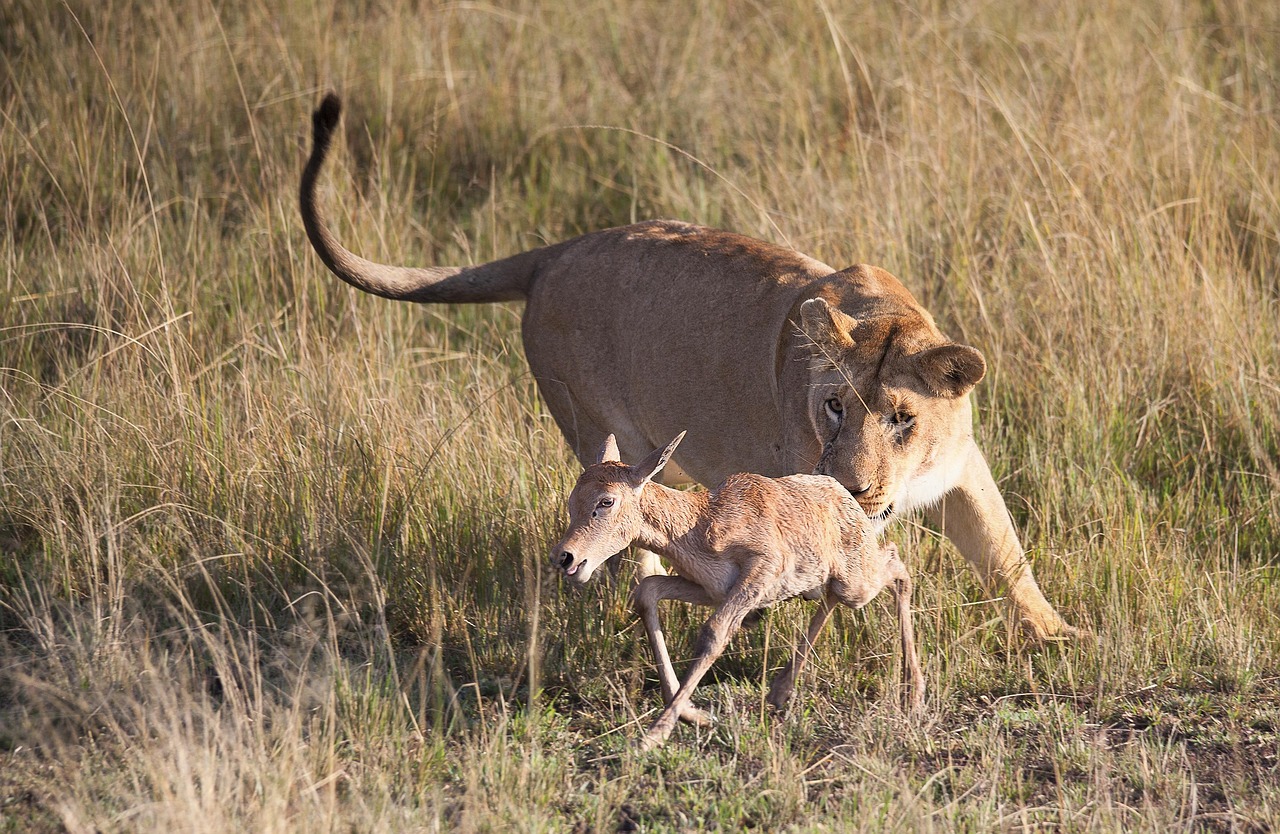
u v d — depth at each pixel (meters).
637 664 8.77
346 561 9.54
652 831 6.81
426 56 17.67
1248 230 14.44
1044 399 11.90
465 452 10.90
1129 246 13.49
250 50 17.39
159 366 11.72
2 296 13.20
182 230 14.78
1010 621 9.42
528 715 7.96
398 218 15.01
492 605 9.33
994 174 14.80
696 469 10.34
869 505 8.42
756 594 7.63
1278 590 9.80
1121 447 11.70
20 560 9.94
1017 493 11.02
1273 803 7.15
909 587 8.49
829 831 6.70
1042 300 12.96
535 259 11.53
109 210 14.99
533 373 11.45
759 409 9.64
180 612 9.07
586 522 7.43
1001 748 7.70
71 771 7.21
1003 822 6.82
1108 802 6.86
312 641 8.60
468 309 14.27
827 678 8.74
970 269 13.25
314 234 11.12
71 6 17.59
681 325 10.12
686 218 15.21
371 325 13.14
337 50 17.56
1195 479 11.29
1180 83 16.62
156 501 10.34
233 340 13.21
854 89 17.33
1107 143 14.96
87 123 15.59
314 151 10.91
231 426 11.02
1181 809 6.96
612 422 10.91
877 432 8.46
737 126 16.98
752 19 19.28
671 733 7.89
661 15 19.09
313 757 7.19
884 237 13.62
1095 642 8.98
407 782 7.06
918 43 17.94
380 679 8.50
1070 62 17.39
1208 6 19.83
